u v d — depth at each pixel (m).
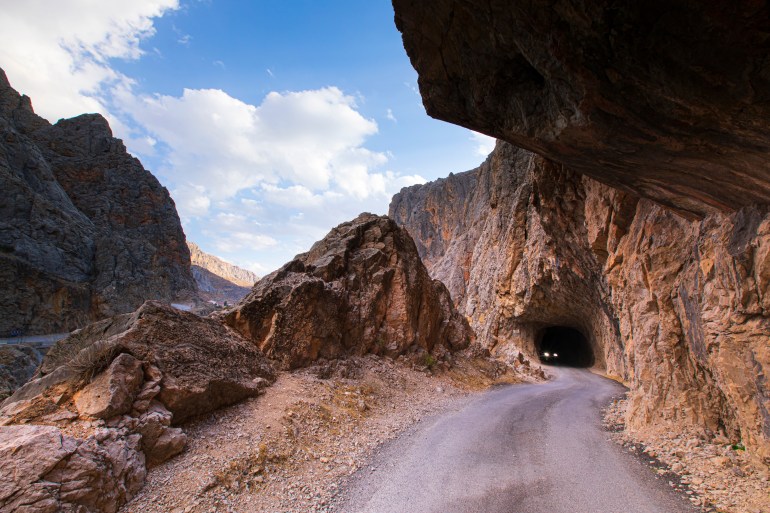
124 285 64.69
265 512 7.75
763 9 3.87
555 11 5.06
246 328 15.75
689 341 10.97
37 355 35.12
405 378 20.20
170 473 8.22
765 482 7.77
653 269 12.41
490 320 47.41
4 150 63.16
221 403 11.23
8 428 6.98
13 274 50.88
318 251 24.58
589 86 5.55
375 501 8.31
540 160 20.12
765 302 7.34
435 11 6.63
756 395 8.02
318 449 11.11
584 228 21.50
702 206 8.60
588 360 45.34
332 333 18.64
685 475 9.14
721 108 5.07
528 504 8.09
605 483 9.05
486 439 12.73
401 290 23.72
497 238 50.62
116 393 8.49
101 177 85.19
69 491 6.34
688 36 4.45
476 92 7.82
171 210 96.94
